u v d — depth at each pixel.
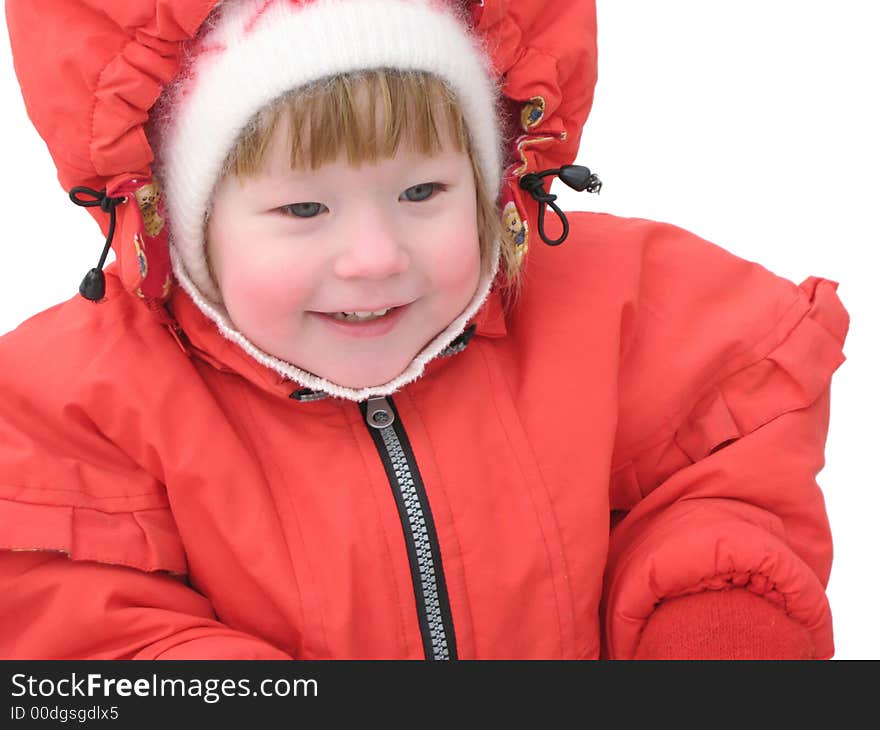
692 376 2.46
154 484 2.26
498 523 2.31
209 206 2.15
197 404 2.26
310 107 2.01
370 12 2.03
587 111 2.39
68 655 2.19
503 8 2.17
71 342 2.31
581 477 2.35
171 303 2.32
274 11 2.04
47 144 2.17
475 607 2.28
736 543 2.30
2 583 2.19
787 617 2.31
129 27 2.03
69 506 2.20
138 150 2.10
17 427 2.26
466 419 2.34
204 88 2.07
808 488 2.47
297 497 2.26
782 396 2.49
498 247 2.31
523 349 2.42
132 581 2.20
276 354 2.23
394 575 2.25
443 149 2.11
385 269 2.09
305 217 2.10
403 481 2.28
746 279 2.58
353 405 2.31
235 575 2.25
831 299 2.59
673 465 2.50
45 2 2.07
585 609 2.34
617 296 2.45
